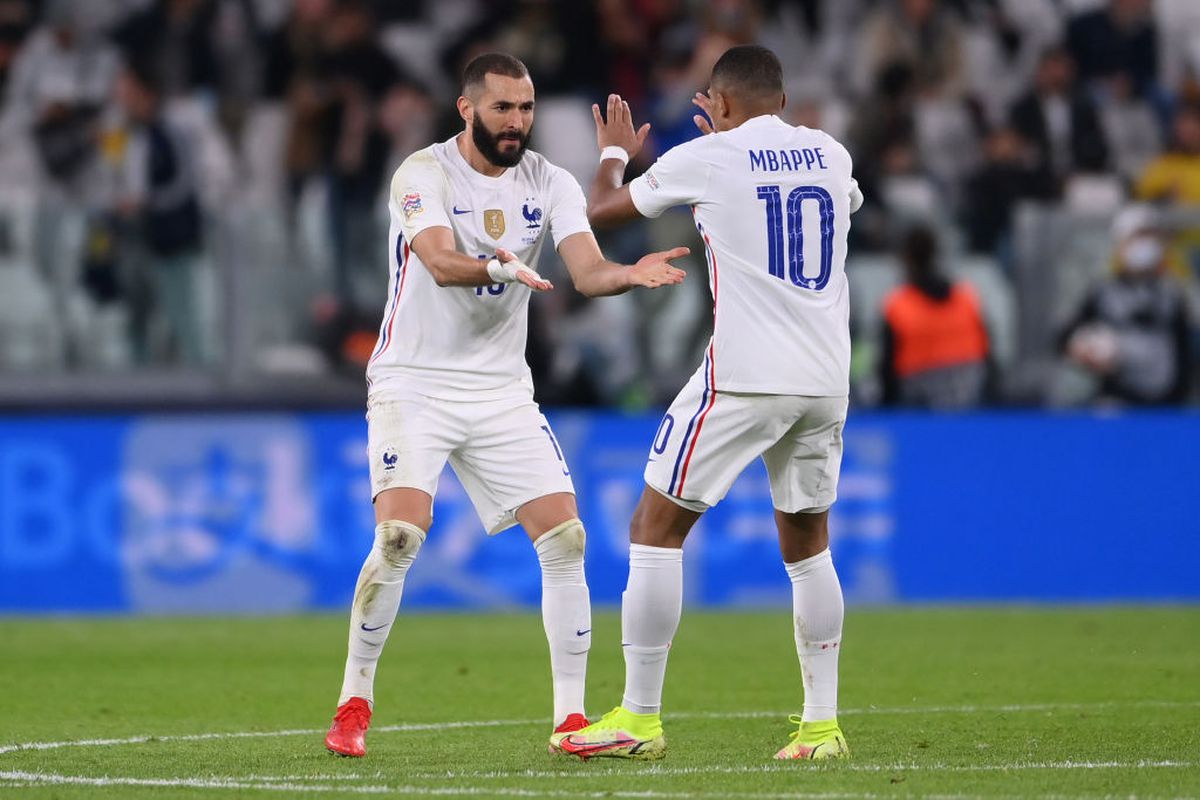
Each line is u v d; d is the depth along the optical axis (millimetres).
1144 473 45875
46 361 44906
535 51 53125
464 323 22000
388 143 49906
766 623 39500
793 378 20344
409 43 56281
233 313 45312
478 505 22797
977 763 20578
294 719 25359
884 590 44438
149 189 45938
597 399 46406
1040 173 52531
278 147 51531
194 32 53156
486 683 29578
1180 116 55750
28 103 51156
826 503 21062
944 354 46000
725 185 20562
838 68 56531
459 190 22047
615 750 20828
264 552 42062
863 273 48094
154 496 41688
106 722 25000
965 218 49000
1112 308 47656
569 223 22141
